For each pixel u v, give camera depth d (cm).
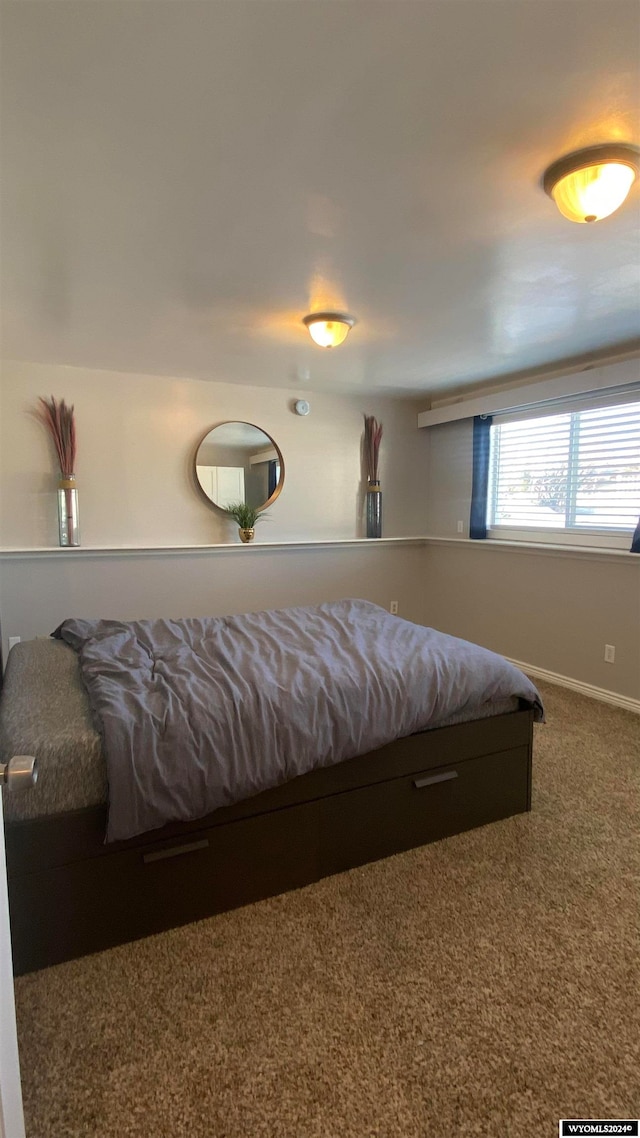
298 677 196
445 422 469
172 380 400
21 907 151
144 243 188
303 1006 142
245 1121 117
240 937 165
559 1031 135
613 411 345
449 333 292
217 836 171
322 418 456
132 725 159
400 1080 124
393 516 493
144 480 397
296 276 217
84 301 242
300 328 282
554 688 369
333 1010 141
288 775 174
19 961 152
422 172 149
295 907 176
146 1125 116
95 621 273
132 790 151
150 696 178
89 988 148
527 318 269
